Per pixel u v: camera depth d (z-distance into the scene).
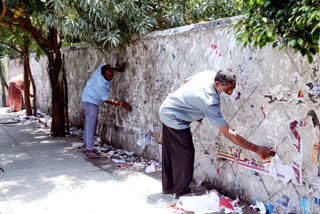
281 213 3.06
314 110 2.69
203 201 3.46
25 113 10.60
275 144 3.07
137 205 3.47
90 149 5.46
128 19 4.86
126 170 4.70
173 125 3.47
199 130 4.08
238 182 3.54
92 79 5.45
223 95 3.11
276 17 2.67
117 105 5.70
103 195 3.75
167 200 3.60
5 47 11.94
